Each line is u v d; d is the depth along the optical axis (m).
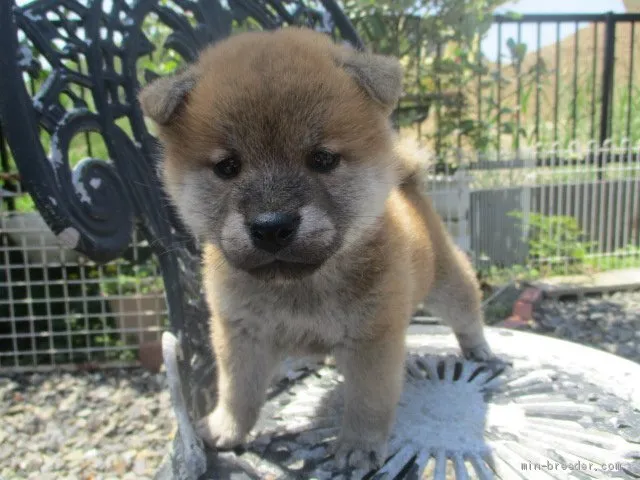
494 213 0.84
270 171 0.22
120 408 0.56
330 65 0.24
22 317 0.62
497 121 0.90
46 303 0.64
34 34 0.25
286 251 0.22
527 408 0.30
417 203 0.34
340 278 0.25
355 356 0.26
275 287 0.25
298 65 0.24
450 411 0.29
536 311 0.78
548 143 1.04
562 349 0.37
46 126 0.24
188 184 0.25
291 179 0.22
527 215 0.89
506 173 0.90
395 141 0.29
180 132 0.25
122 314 0.63
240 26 0.39
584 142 1.10
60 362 0.64
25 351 0.63
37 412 0.56
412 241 0.29
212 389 0.32
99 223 0.25
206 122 0.23
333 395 0.32
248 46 0.26
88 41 0.28
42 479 0.46
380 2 0.74
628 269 0.91
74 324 0.67
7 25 0.23
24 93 0.23
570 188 0.92
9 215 0.62
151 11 0.32
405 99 0.81
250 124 0.22
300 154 0.23
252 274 0.24
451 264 0.35
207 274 0.27
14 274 0.65
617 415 0.29
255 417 0.28
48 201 0.23
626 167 0.93
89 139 0.61
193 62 0.29
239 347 0.27
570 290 0.83
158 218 0.29
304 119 0.23
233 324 0.27
